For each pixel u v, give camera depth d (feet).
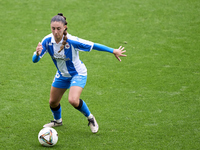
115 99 74.33
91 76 87.15
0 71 88.53
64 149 53.57
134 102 72.74
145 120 64.54
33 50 103.60
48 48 54.80
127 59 98.84
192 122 63.41
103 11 136.67
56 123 62.13
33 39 111.55
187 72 89.30
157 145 55.06
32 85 81.20
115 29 121.29
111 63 96.07
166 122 63.57
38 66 93.15
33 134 58.75
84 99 74.23
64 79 58.18
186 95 75.92
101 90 79.10
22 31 117.50
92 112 68.08
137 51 104.58
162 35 116.78
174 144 55.36
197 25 124.47
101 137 57.88
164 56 100.73
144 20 128.88
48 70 90.79
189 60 97.45
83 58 99.50
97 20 128.47
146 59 98.68
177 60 97.71
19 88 79.20
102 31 119.44
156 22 127.24
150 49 106.11
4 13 132.46
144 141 56.39
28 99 73.72
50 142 53.42
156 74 88.38
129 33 118.21
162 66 93.66
